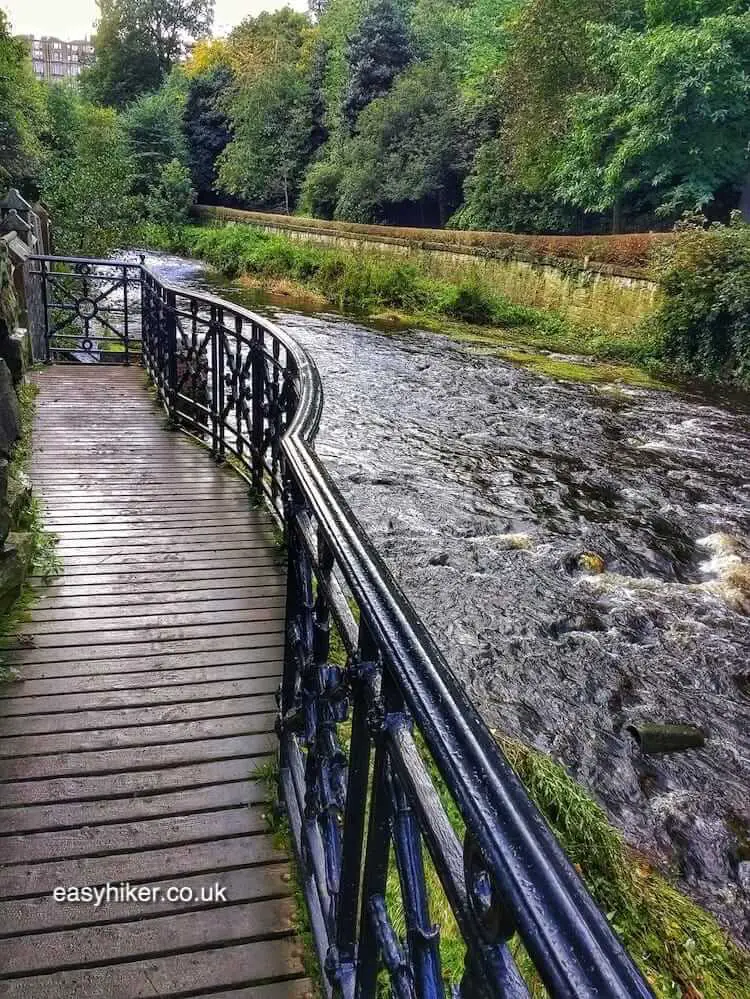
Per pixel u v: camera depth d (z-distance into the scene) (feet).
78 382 20.49
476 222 70.79
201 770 6.75
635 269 42.29
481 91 76.89
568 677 13.50
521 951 6.25
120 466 14.69
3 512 8.92
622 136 49.16
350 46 93.35
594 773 11.25
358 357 37.88
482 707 12.54
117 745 6.99
